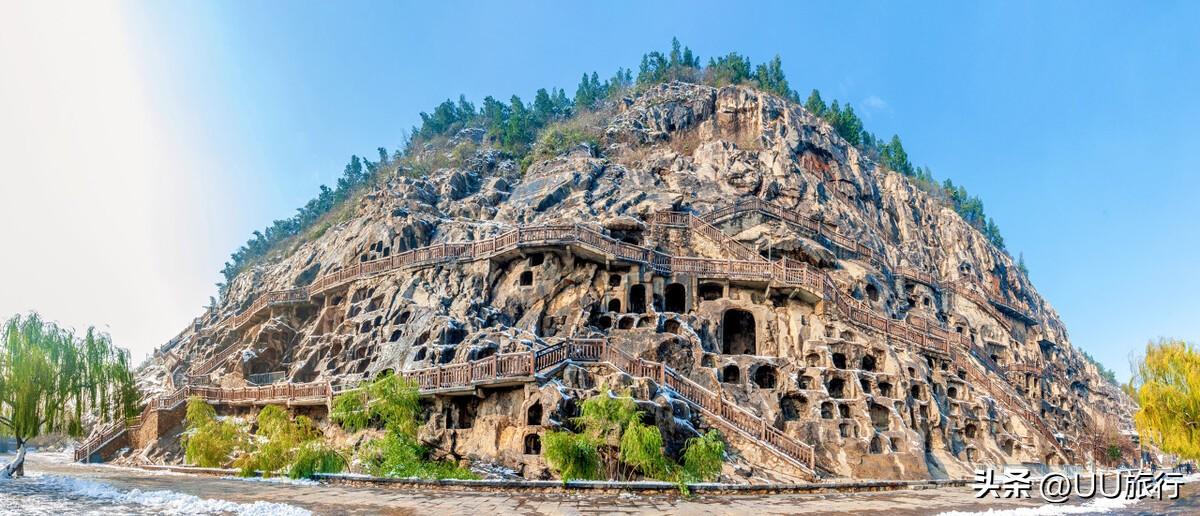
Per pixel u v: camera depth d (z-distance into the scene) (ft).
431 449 118.42
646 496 79.87
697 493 83.66
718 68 433.07
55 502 64.49
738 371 137.69
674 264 166.09
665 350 136.05
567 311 158.61
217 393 156.56
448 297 164.76
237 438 116.37
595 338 134.72
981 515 68.49
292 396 144.56
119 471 118.01
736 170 256.11
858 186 303.27
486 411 121.80
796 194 256.32
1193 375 106.93
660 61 465.06
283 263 267.59
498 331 146.20
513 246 163.53
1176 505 79.92
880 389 139.85
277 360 189.16
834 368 139.85
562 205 224.12
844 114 422.00
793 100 414.82
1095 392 317.42
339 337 171.83
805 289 159.02
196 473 108.58
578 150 276.21
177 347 254.68
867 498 84.99
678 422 109.91
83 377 91.45
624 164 272.92
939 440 134.92
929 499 85.20
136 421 154.10
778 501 79.05
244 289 271.69
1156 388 110.01
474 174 274.36
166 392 183.11
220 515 59.77
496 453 114.93
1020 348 256.73
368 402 117.91
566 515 64.18
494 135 388.57
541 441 107.65
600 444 98.22
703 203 227.20
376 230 207.00
